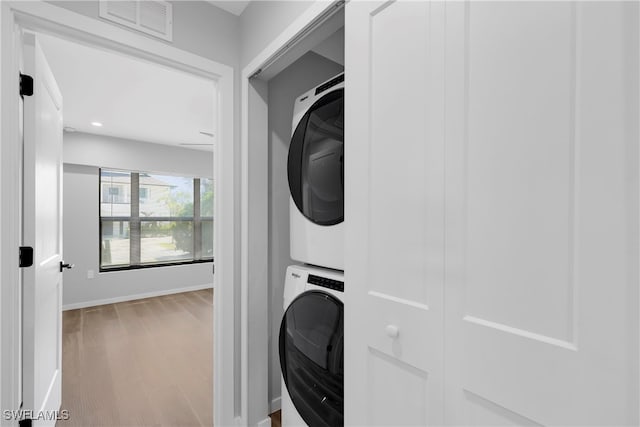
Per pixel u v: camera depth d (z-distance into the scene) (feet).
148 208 16.84
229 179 5.50
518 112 1.98
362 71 3.11
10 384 3.71
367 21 3.07
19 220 3.89
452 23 2.35
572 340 1.74
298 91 6.48
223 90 5.45
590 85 1.68
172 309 13.88
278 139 6.18
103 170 15.39
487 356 2.11
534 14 1.91
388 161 2.85
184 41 5.04
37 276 4.47
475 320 2.19
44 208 4.88
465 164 2.26
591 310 1.67
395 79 2.79
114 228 15.72
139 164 15.56
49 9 3.90
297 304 4.80
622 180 1.57
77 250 14.17
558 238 1.80
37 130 4.43
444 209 2.39
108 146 14.67
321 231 4.58
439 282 2.41
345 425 3.27
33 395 4.18
